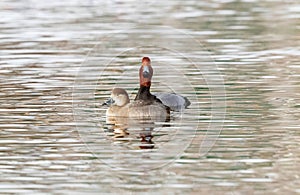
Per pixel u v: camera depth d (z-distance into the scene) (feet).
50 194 41.19
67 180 43.29
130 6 120.16
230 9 115.03
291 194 40.60
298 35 91.35
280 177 43.06
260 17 106.63
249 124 53.42
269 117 55.06
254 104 58.75
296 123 53.31
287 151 47.42
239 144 49.03
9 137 51.06
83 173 44.42
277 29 96.17
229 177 43.34
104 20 105.19
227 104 59.00
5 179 43.29
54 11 115.55
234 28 97.19
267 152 47.34
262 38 89.56
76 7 119.85
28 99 61.62
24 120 55.31
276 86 64.49
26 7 120.06
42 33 95.35
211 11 113.09
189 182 42.83
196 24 100.58
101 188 42.14
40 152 47.98
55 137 51.26
